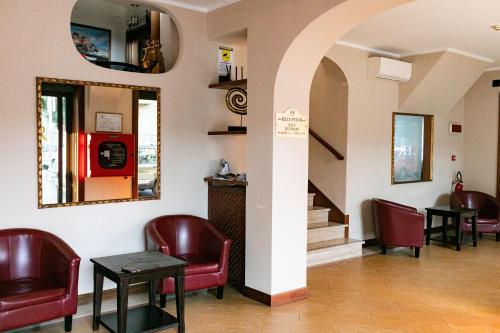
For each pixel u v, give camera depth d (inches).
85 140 158.2
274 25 157.4
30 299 124.4
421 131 297.4
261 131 163.5
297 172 166.7
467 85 289.1
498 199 314.0
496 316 158.4
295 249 167.9
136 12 208.8
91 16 204.5
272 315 154.3
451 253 251.6
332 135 251.1
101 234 163.0
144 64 179.2
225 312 156.3
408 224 237.8
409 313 159.8
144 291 175.5
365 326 147.3
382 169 265.1
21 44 144.3
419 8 182.1
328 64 239.8
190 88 183.3
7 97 142.4
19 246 141.1
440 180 309.1
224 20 177.8
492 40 233.3
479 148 323.3
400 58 267.3
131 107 168.6
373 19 197.6
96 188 161.3
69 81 153.7
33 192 148.2
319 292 179.8
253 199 167.3
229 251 163.8
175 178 180.9
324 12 141.7
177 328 144.2
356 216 252.2
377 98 258.4
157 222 169.6
